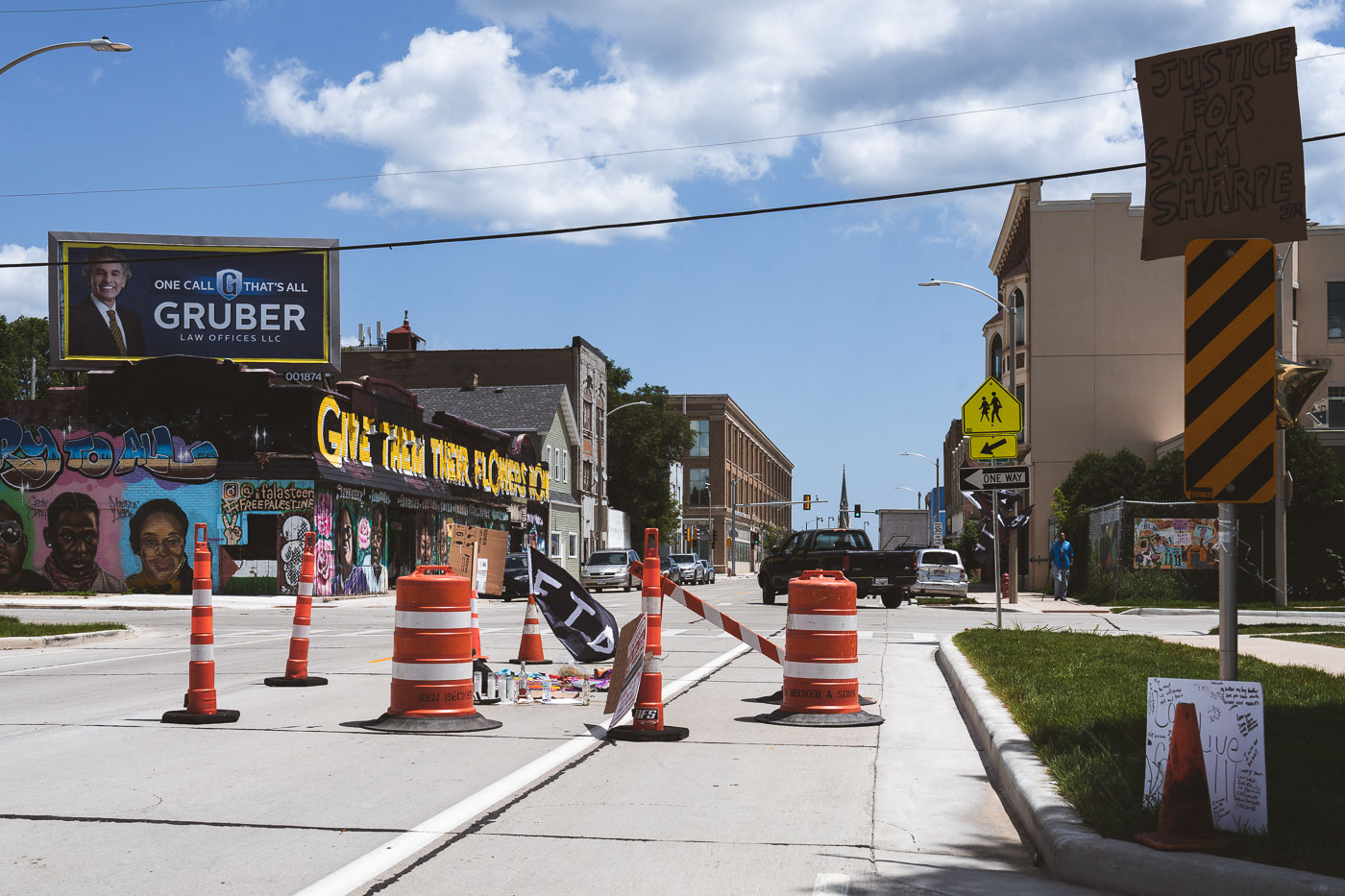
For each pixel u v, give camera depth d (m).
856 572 31.31
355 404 38.38
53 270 41.78
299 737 9.19
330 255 43.38
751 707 11.14
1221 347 6.10
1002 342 50.81
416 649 9.58
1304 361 45.78
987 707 9.60
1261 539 30.95
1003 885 5.36
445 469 47.19
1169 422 44.31
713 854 5.86
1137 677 11.26
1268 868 4.88
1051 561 38.06
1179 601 29.86
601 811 6.75
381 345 89.31
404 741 9.00
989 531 33.31
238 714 10.12
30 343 71.75
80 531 35.03
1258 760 5.42
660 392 88.19
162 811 6.64
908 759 8.55
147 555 34.88
